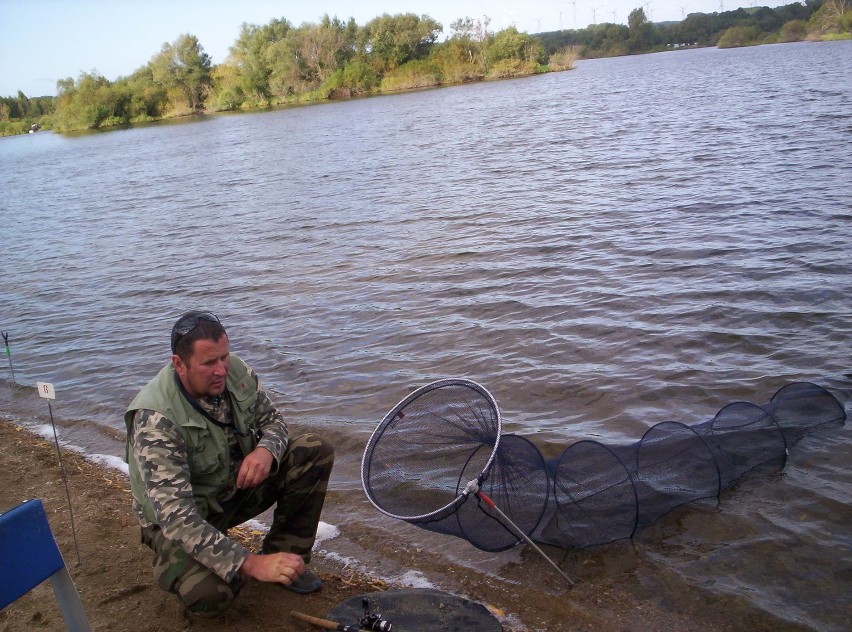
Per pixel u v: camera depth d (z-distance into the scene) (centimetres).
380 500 460
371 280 1254
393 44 10250
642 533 508
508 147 2922
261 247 1641
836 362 754
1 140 10844
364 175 2638
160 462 385
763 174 1752
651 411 701
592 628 425
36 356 1063
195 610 396
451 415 483
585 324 935
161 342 1068
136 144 6044
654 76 7094
